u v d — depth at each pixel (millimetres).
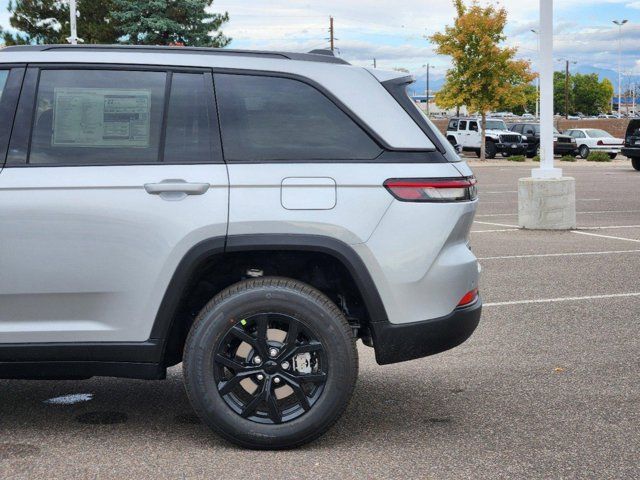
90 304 3988
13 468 3770
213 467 3785
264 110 4082
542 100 13352
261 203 3930
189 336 3951
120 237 3939
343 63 4207
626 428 4375
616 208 17250
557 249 11086
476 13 39688
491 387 5156
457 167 4152
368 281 3977
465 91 40781
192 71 4109
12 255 3941
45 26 40531
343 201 3961
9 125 4035
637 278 8906
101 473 3709
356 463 3855
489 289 8359
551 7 13016
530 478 3684
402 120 4109
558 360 5773
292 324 3936
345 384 3943
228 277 4297
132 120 4051
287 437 3951
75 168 3980
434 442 4160
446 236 4051
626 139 31047
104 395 4992
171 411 4676
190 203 3934
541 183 13281
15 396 4973
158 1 35875
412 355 4066
